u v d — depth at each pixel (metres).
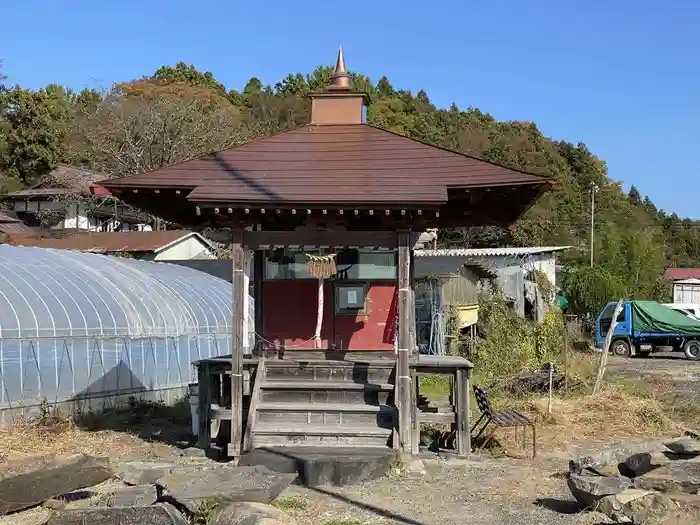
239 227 10.23
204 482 7.61
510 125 74.06
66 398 14.37
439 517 7.58
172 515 6.62
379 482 8.99
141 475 8.65
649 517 6.77
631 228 63.06
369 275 11.62
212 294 21.08
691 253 82.56
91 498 7.98
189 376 18.09
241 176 10.39
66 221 42.12
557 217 59.81
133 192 10.38
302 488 8.68
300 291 11.59
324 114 12.61
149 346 16.83
